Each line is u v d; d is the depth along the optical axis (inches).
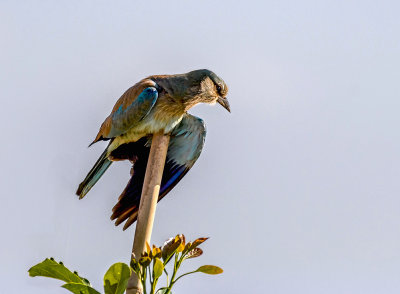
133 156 418.9
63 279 275.0
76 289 271.1
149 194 332.8
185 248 274.7
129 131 410.3
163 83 409.7
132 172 409.7
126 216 397.4
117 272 273.0
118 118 412.2
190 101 410.6
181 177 427.5
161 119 404.2
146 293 269.6
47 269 272.7
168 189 426.6
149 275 272.7
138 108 401.1
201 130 425.1
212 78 419.2
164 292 270.1
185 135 425.7
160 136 354.6
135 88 407.2
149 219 327.0
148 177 339.0
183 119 422.9
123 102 412.2
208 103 425.7
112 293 271.6
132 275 291.6
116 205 397.4
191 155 426.3
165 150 349.4
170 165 426.9
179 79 412.8
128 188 402.3
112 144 421.4
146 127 404.8
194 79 414.3
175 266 274.2
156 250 270.8
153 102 401.1
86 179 431.8
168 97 406.9
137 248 320.2
